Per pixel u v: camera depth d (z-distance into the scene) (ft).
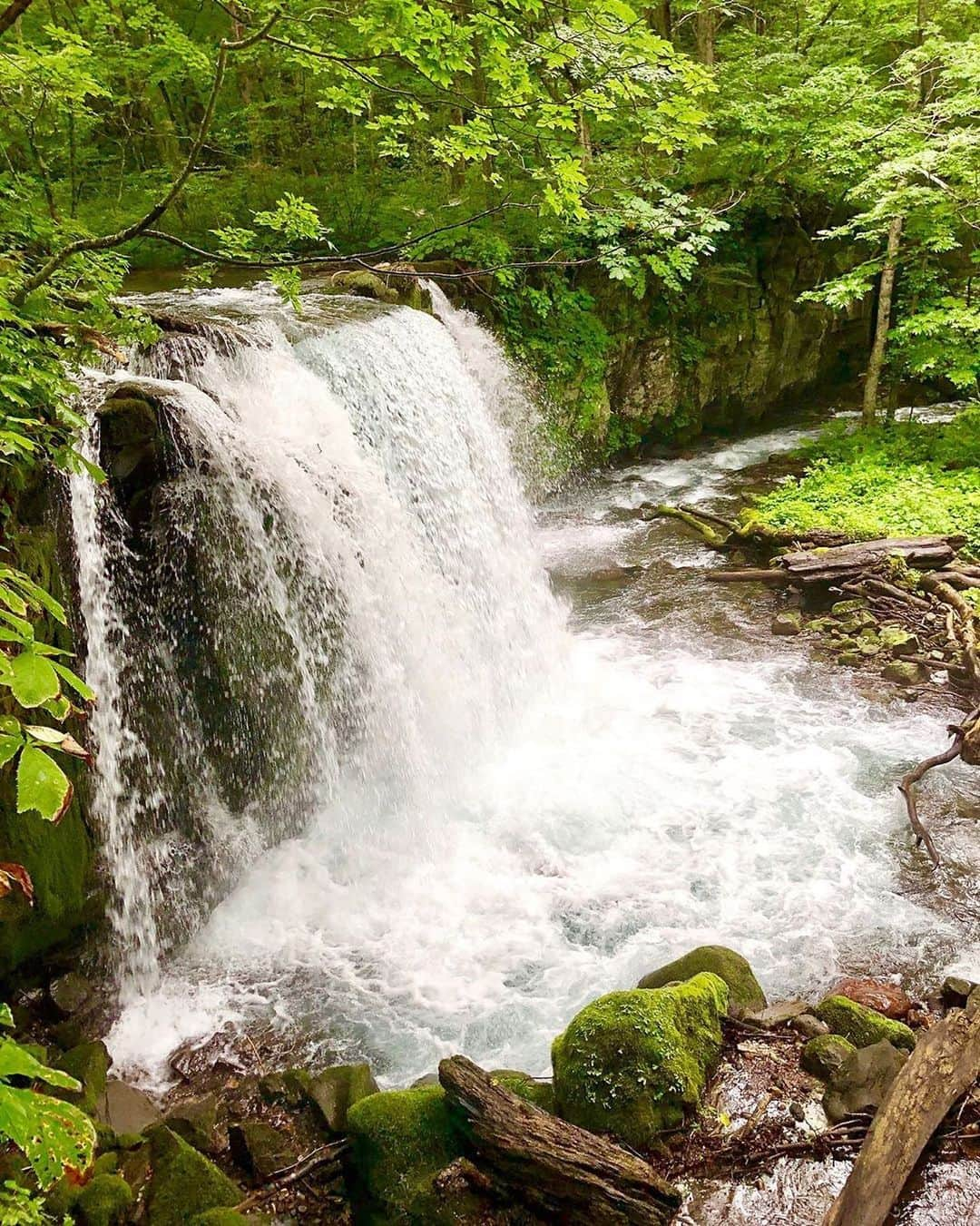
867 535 34.30
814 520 36.11
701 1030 14.21
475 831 21.97
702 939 18.10
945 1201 11.84
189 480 20.13
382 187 45.93
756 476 45.50
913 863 19.88
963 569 31.65
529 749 25.31
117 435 19.01
